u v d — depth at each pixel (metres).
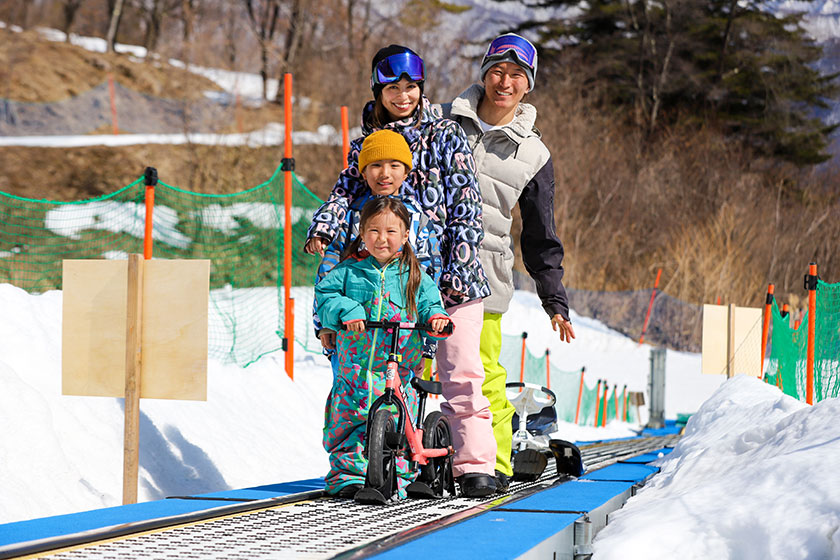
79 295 5.73
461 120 5.57
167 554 3.25
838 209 45.00
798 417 5.08
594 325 31.42
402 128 5.14
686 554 4.00
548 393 6.52
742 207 41.53
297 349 12.68
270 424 8.66
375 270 4.80
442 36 47.25
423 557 3.21
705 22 51.31
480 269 5.11
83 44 53.31
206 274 5.52
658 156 45.81
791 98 51.44
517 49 5.44
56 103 45.00
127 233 22.98
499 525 3.94
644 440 11.98
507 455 5.52
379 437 4.57
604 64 49.94
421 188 5.09
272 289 17.72
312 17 46.75
